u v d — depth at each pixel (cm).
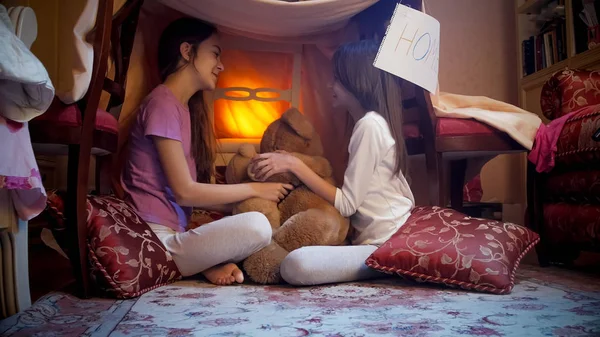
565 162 170
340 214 155
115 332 90
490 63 304
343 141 201
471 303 115
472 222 144
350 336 87
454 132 171
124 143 179
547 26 284
